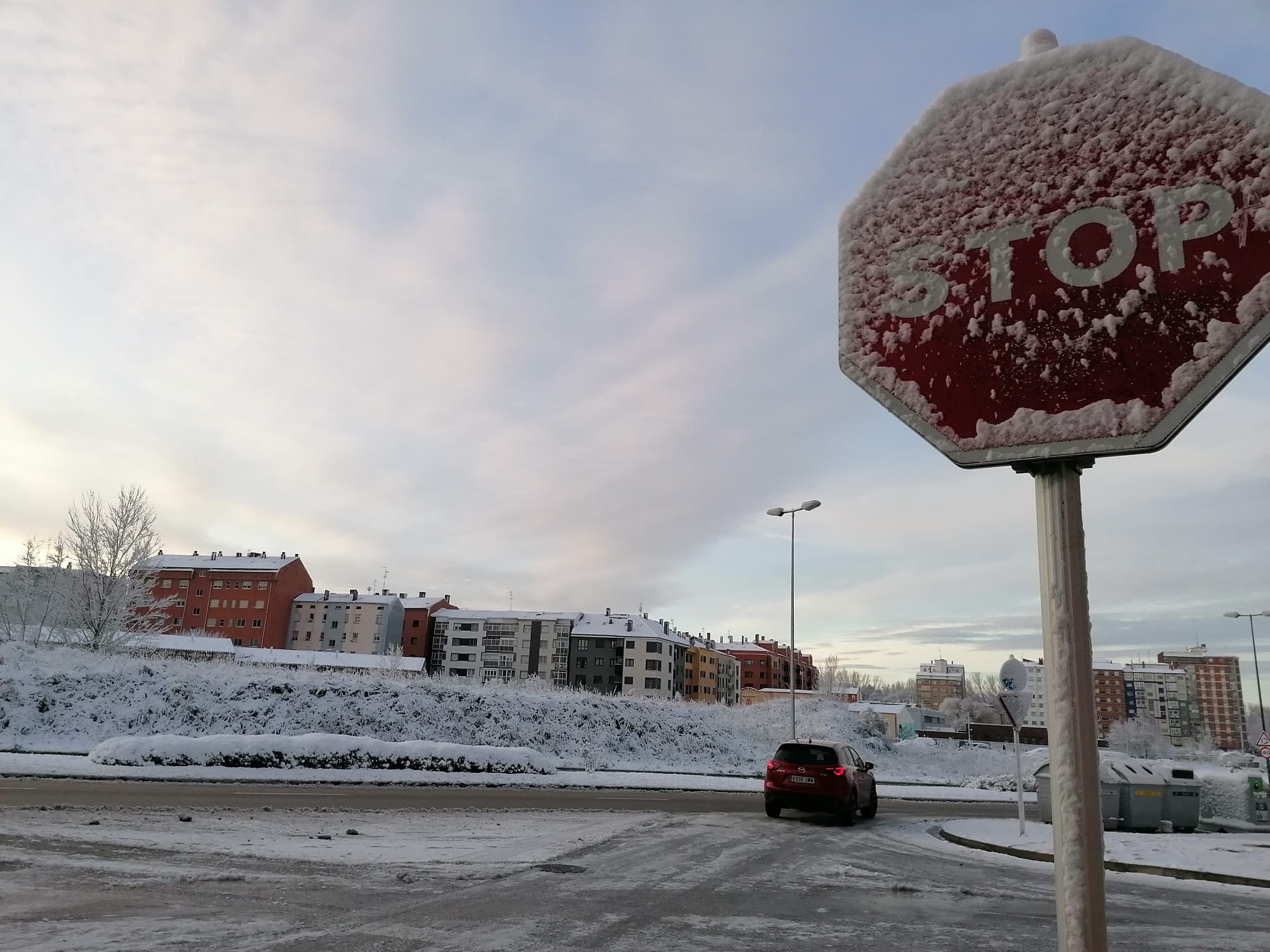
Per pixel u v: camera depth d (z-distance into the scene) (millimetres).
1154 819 15656
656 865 9078
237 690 29016
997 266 1523
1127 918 7383
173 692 27859
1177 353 1334
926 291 1594
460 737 30422
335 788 16984
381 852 9055
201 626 90125
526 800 16266
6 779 15102
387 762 20969
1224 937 6641
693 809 16141
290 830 10320
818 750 15461
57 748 23500
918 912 7211
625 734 34094
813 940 6008
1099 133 1481
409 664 74062
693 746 35125
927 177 1650
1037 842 12109
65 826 9539
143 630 37844
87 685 27000
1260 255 1306
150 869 7352
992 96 1604
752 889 7992
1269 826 17281
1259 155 1340
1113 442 1341
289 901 6418
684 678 99250
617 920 6332
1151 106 1443
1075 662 1315
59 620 36719
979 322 1518
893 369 1602
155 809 11641
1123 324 1380
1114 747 58344
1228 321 1306
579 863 8961
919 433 1541
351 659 73500
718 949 5629
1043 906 7703
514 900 6891
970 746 44969
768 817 15211
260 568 91875
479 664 94500
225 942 5191
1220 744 128500
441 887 7316
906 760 39844
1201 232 1356
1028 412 1426
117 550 36250
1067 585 1349
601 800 17250
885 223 1680
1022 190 1530
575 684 91812
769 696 97125
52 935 5148
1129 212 1422
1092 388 1382
